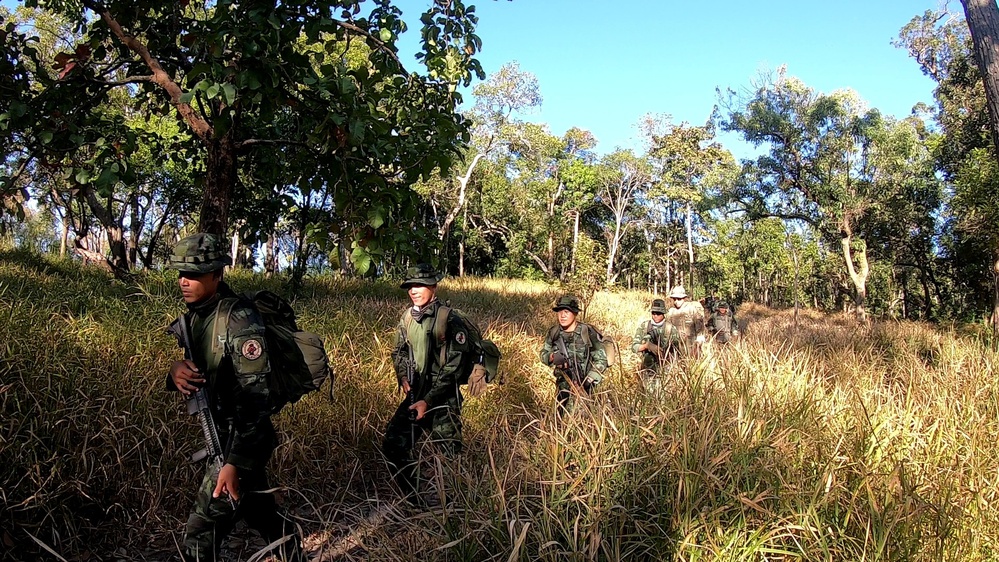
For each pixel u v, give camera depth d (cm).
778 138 3331
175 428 450
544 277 5162
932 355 845
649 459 332
